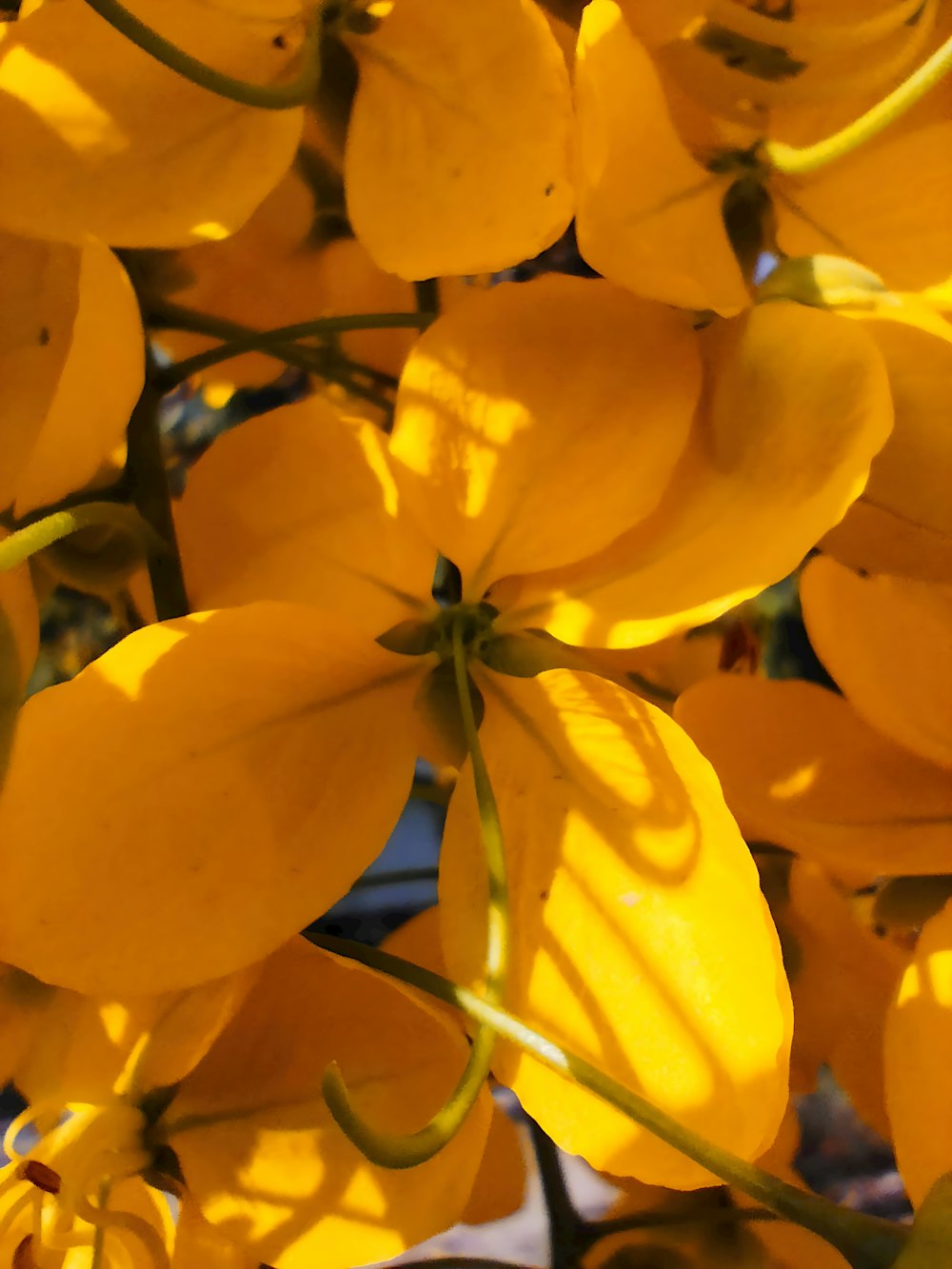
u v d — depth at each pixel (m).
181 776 0.11
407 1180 0.11
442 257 0.12
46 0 0.12
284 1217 0.12
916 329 0.12
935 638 0.13
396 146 0.12
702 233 0.12
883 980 0.14
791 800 0.13
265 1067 0.12
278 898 0.11
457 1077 0.12
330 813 0.12
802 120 0.13
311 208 0.14
